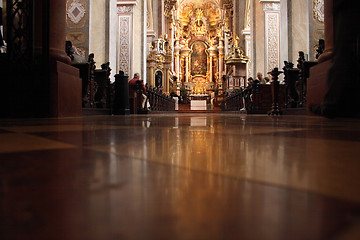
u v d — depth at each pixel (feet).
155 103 47.37
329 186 1.64
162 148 3.45
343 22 9.18
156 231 1.01
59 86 14.21
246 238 0.95
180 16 120.67
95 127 7.34
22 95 14.10
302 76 21.88
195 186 1.64
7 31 14.34
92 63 23.30
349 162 2.47
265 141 4.25
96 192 1.51
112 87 28.66
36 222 1.10
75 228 1.04
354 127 7.30
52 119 11.98
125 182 1.74
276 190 1.55
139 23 47.19
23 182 1.74
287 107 25.85
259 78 41.65
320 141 4.20
